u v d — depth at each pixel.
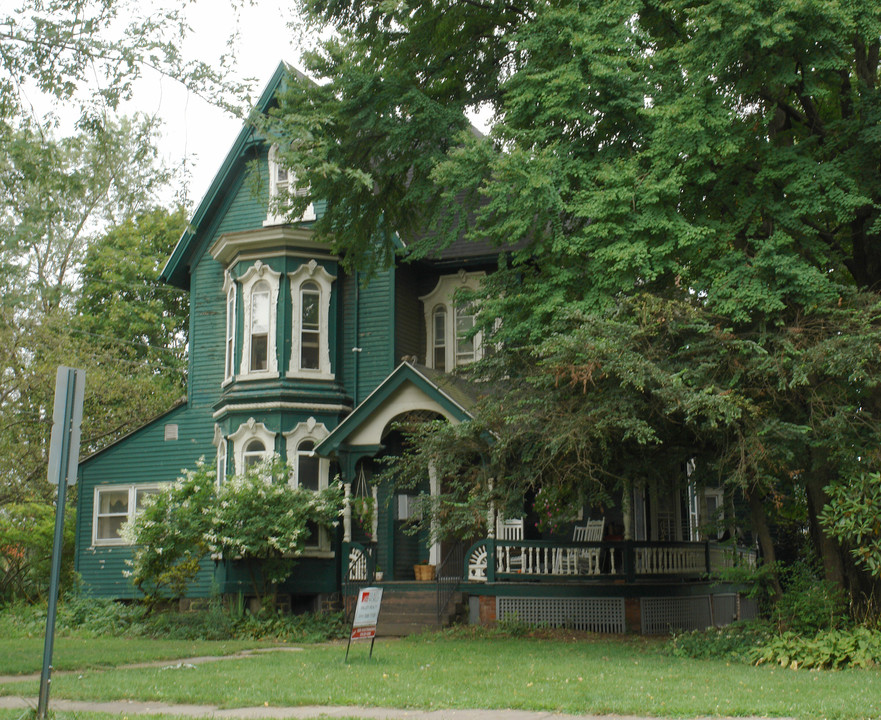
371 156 18.89
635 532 24.30
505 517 16.73
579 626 19.84
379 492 23.20
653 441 15.87
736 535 22.80
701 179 14.93
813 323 14.49
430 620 19.91
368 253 22.28
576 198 15.43
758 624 15.55
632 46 15.86
